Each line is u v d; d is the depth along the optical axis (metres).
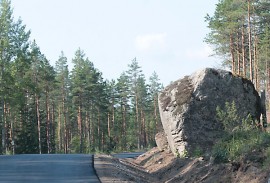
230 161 15.90
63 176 17.30
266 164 13.59
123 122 89.12
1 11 50.09
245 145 15.87
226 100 22.61
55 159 23.36
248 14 43.41
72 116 83.12
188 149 22.00
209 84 22.73
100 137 84.88
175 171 20.70
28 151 60.19
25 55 50.72
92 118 80.44
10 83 48.38
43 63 67.62
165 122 23.53
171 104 23.17
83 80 74.56
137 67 92.12
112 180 16.58
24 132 60.62
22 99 50.44
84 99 75.69
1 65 48.34
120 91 91.62
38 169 19.30
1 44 47.97
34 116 62.94
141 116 92.50
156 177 21.52
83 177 17.03
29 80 51.38
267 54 50.22
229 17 46.38
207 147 21.84
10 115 61.22
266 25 47.88
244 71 46.84
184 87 23.34
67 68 80.56
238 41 51.62
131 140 94.94
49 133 68.00
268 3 43.62
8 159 23.88
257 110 22.84
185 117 22.33
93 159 23.38
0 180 16.47
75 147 73.88
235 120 21.02
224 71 23.11
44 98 75.44
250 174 13.77
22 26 50.88
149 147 67.06
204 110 22.44
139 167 25.31
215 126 22.23
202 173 16.72
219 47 53.53
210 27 50.78
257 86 48.25
